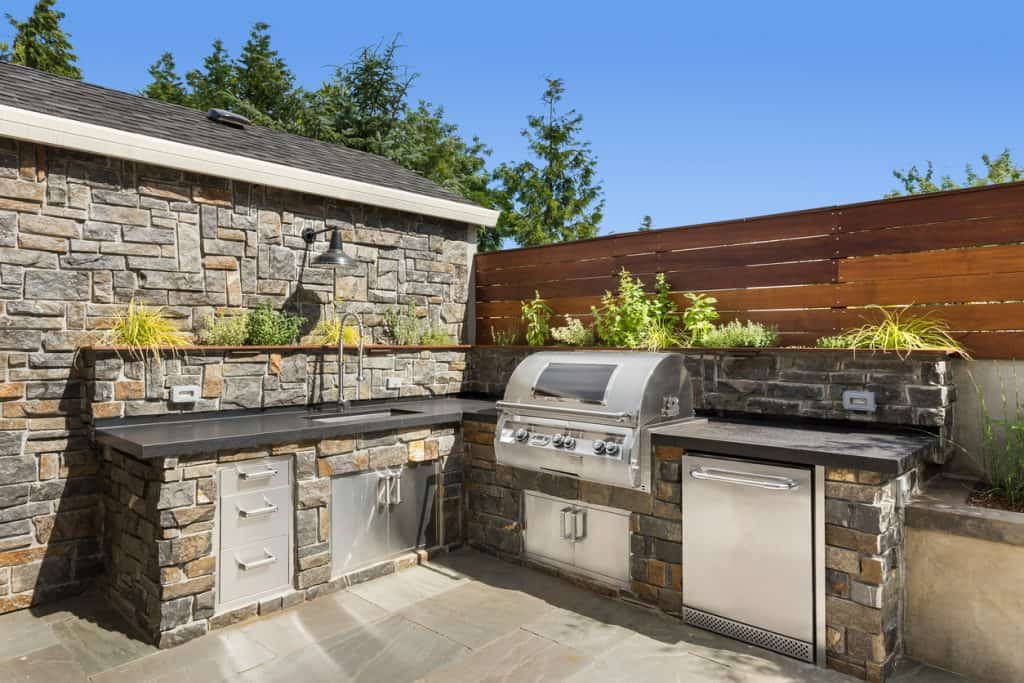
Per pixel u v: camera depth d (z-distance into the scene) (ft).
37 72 15.55
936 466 11.84
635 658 9.88
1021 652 8.79
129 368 12.21
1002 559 8.94
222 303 14.64
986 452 11.48
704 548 10.78
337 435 12.66
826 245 13.50
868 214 12.91
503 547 14.56
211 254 14.42
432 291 19.42
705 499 10.75
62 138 11.92
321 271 16.55
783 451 9.74
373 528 13.48
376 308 17.83
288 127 51.26
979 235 11.57
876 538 8.98
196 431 11.51
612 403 11.53
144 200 13.38
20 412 11.88
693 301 15.43
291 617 11.50
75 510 12.59
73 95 14.70
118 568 11.98
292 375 14.89
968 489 10.87
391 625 11.15
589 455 11.50
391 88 50.01
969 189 11.63
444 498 14.90
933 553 9.58
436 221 19.52
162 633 10.31
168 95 58.75
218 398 13.53
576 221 57.41
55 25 52.90
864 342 12.26
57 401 12.29
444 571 13.79
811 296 13.70
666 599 11.50
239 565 11.33
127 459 11.62
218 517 11.05
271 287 15.52
